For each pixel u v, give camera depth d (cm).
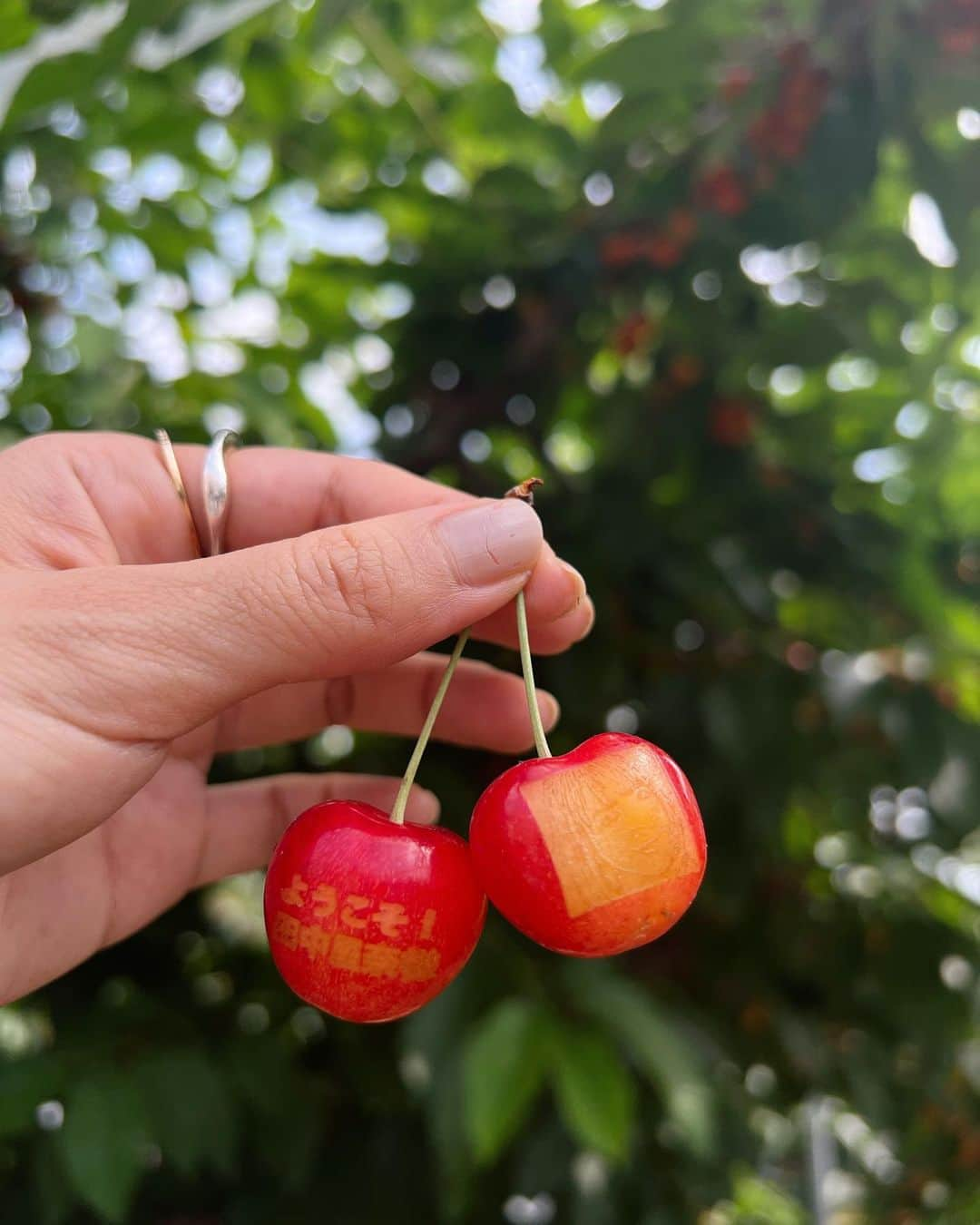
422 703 19
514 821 12
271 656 12
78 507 16
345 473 18
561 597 16
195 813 18
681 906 12
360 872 12
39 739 12
